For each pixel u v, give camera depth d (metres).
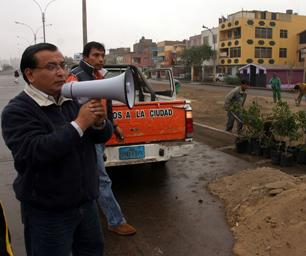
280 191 4.70
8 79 58.81
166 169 6.97
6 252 2.07
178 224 4.59
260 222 4.18
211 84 50.81
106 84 2.17
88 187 2.52
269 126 7.78
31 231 2.50
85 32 19.23
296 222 3.91
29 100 2.34
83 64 4.26
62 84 2.40
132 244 4.11
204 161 7.49
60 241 2.48
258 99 23.22
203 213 4.91
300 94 20.08
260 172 5.73
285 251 3.61
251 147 7.97
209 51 62.31
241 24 56.69
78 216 2.54
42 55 2.33
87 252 2.77
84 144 2.50
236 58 58.34
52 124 2.38
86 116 2.22
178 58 74.19
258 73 46.62
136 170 6.93
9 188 6.11
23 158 2.22
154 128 5.85
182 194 5.63
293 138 7.33
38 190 2.37
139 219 4.76
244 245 3.96
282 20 58.56
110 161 5.66
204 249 3.97
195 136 10.24
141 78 7.20
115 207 4.30
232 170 6.82
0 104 18.42
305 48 52.50
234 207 4.91
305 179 5.27
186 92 31.41
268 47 58.22
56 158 2.20
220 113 15.91
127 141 5.73
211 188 5.80
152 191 5.80
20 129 2.25
